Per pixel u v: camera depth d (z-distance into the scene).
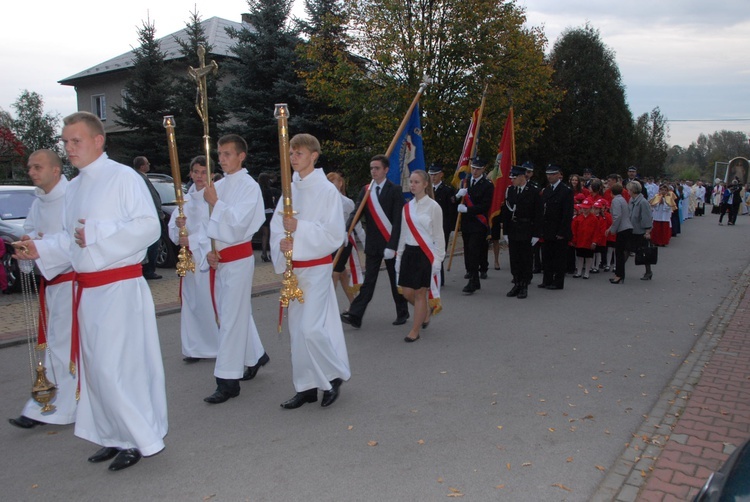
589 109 35.56
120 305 3.59
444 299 9.18
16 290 9.56
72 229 3.73
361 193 7.82
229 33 20.39
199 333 5.87
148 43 21.98
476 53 17.22
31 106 37.22
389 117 17.28
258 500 3.42
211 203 4.73
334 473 3.72
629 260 14.06
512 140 11.98
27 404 4.44
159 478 3.69
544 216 9.70
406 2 17.31
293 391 5.20
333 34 18.95
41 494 3.52
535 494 3.46
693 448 4.01
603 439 4.20
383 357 6.15
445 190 10.20
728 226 24.84
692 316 8.00
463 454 3.96
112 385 3.54
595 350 6.37
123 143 22.23
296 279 4.36
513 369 5.73
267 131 18.86
